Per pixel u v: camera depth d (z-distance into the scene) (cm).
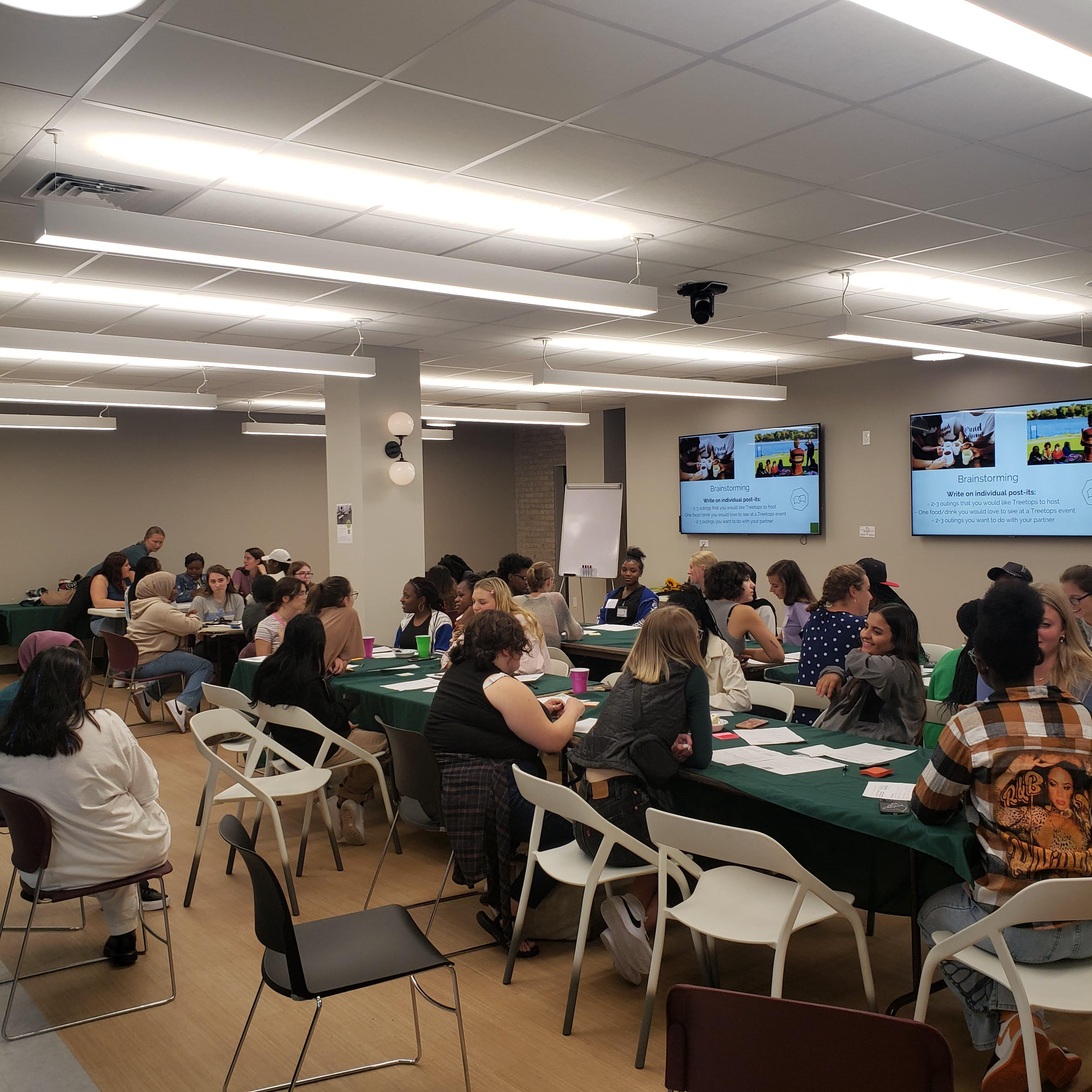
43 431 1169
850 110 345
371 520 816
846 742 347
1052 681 289
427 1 266
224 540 1307
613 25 282
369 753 454
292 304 646
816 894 248
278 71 306
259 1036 291
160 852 316
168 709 742
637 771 309
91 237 370
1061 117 353
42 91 317
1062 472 805
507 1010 306
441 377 1032
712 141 371
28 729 299
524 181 414
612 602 766
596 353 883
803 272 589
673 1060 155
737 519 1087
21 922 385
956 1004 304
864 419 961
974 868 241
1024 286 634
